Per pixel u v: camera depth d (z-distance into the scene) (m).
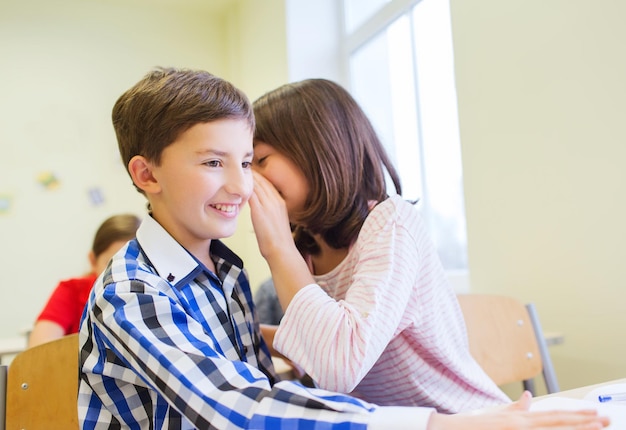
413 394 0.86
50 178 3.24
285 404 0.51
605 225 1.29
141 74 3.50
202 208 0.67
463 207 1.89
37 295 3.15
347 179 0.86
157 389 0.55
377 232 0.78
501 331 1.17
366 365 0.65
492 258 1.66
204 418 0.52
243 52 3.44
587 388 0.70
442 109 2.07
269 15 2.99
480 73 1.68
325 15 2.82
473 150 1.72
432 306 0.83
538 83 1.47
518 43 1.53
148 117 0.67
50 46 3.33
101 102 3.40
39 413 0.86
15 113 3.22
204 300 0.72
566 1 1.38
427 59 2.15
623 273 1.26
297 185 0.87
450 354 0.86
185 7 3.62
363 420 0.50
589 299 1.35
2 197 3.15
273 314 2.22
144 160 0.69
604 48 1.28
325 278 0.90
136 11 3.54
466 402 0.86
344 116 0.88
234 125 0.68
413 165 2.26
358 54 2.71
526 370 1.17
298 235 0.96
